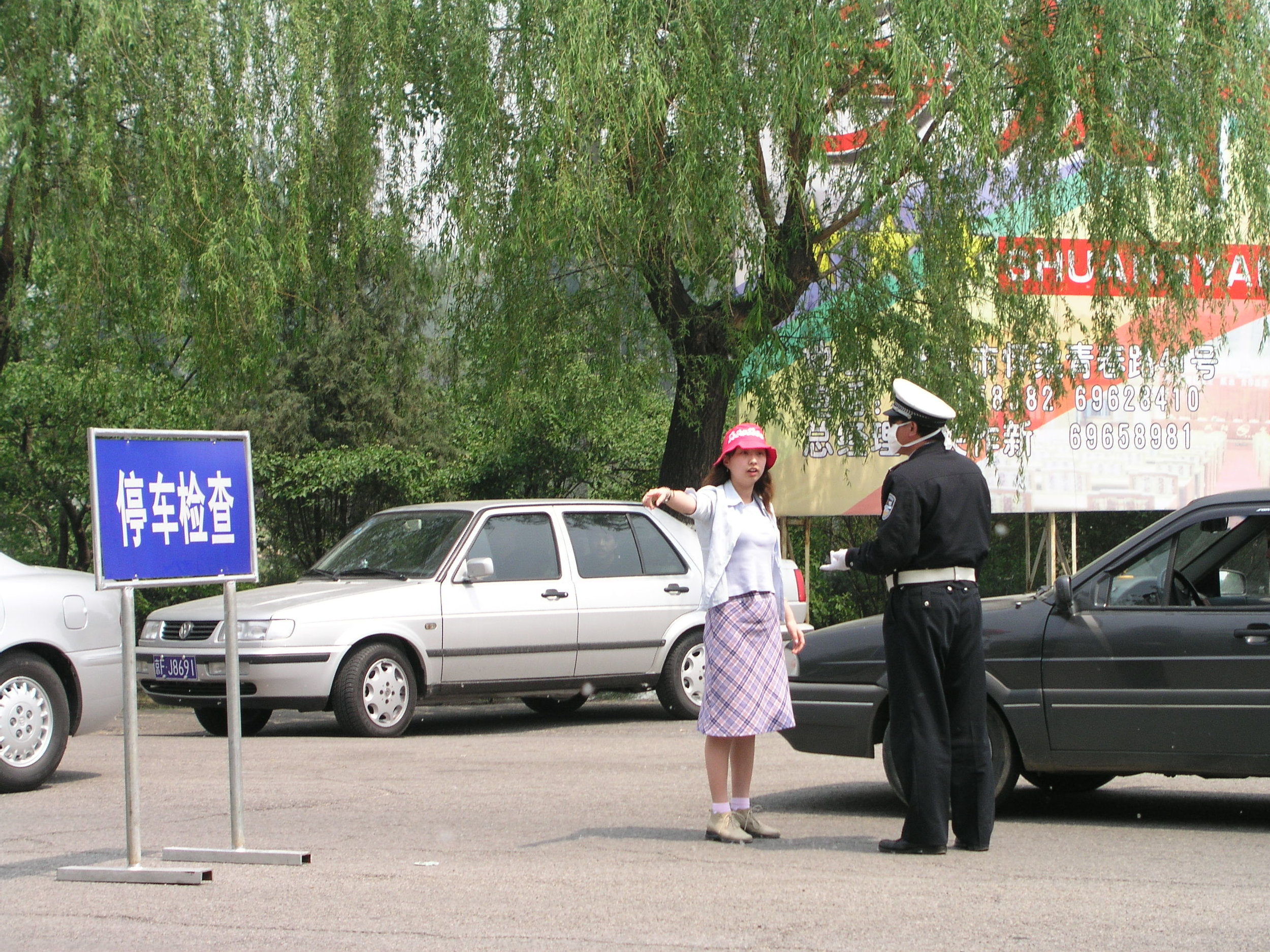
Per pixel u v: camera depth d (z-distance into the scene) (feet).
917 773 26.40
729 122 56.03
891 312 61.67
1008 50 59.77
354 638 46.88
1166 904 22.15
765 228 59.36
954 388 60.64
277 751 43.16
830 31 55.62
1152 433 81.61
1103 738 29.81
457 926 20.80
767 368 64.08
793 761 41.27
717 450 65.67
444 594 48.88
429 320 72.18
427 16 60.85
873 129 57.16
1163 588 30.01
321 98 60.54
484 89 57.26
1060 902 22.27
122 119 58.85
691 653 54.08
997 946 19.53
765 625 27.73
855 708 32.17
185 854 26.16
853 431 65.26
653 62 55.72
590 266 62.34
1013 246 63.67
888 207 58.34
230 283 57.57
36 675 36.35
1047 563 87.56
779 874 24.58
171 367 83.97
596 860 25.88
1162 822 30.76
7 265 61.93
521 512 51.96
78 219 58.23
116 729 54.03
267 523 93.45
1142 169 60.54
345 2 60.80
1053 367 65.82
